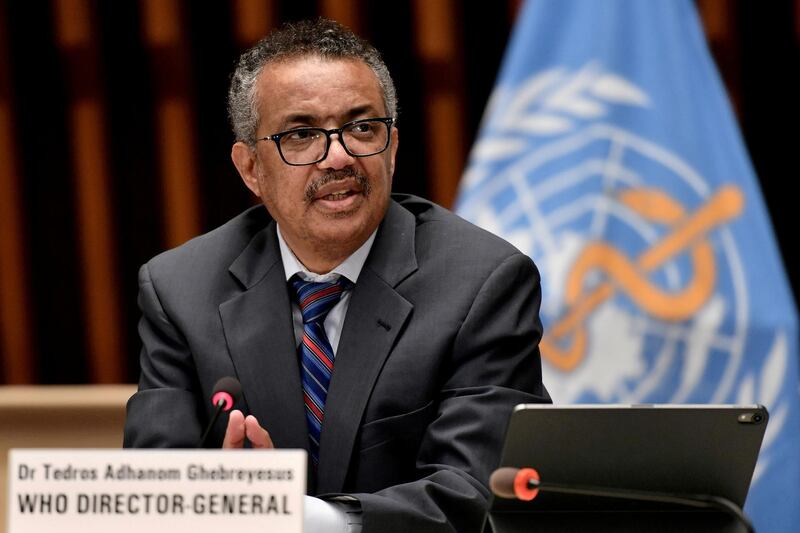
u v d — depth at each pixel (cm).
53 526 451
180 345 671
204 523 446
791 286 1299
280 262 677
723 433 481
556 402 969
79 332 1331
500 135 1019
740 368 967
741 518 467
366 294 648
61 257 1327
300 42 636
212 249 698
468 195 1018
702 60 1015
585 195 991
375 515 534
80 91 1289
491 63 1305
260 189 671
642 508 485
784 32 1291
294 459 446
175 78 1281
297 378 643
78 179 1298
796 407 966
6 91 1285
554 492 477
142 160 1316
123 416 912
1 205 1295
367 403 624
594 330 973
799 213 1295
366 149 629
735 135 1001
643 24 1015
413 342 631
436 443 602
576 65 1015
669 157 994
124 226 1317
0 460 898
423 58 1281
